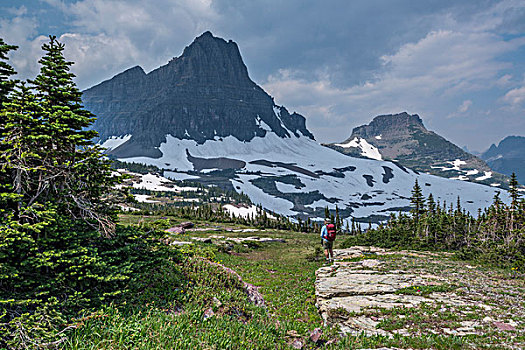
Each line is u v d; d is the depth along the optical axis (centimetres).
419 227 3562
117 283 1033
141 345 730
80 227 1012
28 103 922
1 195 812
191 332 847
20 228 846
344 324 1159
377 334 1012
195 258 1627
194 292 1167
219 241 3894
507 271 1920
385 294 1418
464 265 2109
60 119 995
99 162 1048
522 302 1255
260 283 1877
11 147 933
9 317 738
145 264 1201
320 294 1465
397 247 3177
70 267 870
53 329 724
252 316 1138
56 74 1016
